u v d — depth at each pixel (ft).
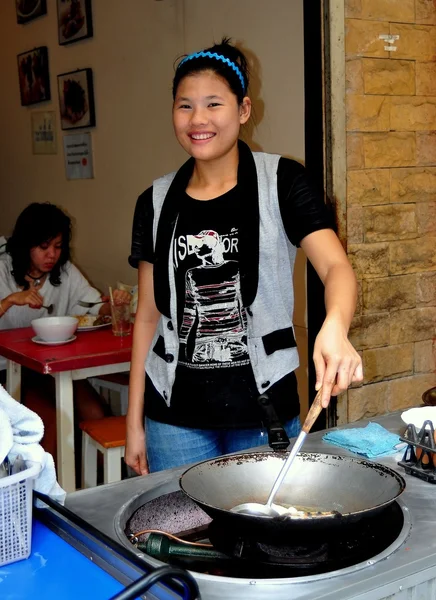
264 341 5.42
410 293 8.46
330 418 8.30
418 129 8.21
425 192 8.38
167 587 2.88
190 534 4.04
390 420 5.21
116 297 9.47
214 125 5.18
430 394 5.04
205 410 5.45
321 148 7.82
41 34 14.39
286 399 5.52
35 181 15.48
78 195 14.02
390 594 3.08
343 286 4.77
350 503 3.73
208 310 5.43
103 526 3.62
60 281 11.05
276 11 8.80
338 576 3.08
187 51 10.56
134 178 12.30
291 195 5.29
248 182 5.36
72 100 13.57
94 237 13.74
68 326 9.05
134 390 6.08
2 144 16.55
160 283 5.54
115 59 12.34
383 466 3.78
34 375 10.66
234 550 3.39
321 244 5.20
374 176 8.04
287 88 8.80
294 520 3.16
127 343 9.08
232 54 5.34
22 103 15.33
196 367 5.46
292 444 4.70
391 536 3.45
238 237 5.34
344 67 7.68
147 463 6.16
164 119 11.28
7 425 3.47
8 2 15.28
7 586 3.11
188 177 5.58
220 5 9.75
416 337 8.58
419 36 8.06
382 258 8.21
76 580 3.14
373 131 7.95
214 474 3.88
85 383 10.69
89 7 12.76
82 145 13.61
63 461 8.59
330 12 7.53
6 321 10.69
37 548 3.43
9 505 3.22
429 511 3.70
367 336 8.27
